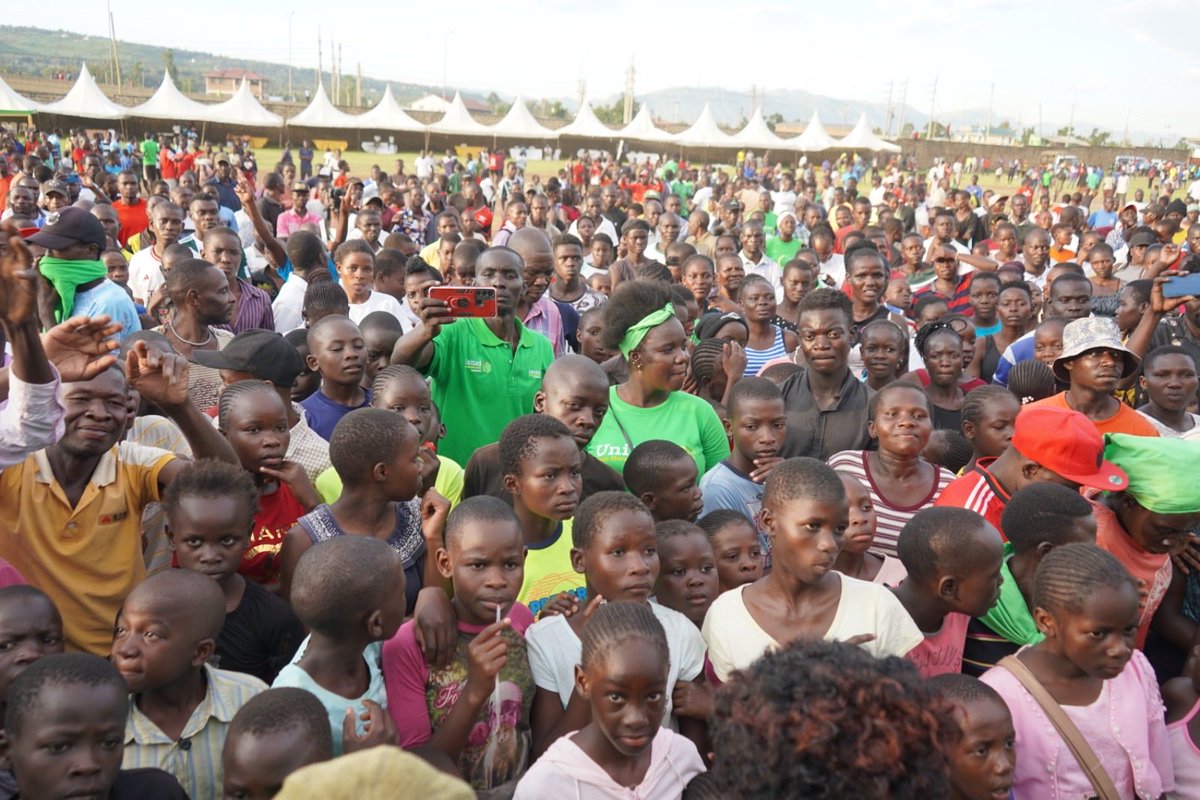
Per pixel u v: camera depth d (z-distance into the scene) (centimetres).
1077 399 596
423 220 1878
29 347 316
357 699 323
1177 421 622
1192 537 436
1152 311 665
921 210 2222
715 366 681
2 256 304
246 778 267
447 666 347
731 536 432
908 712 192
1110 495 450
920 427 494
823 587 371
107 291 668
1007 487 465
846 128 11094
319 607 313
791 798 186
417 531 443
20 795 269
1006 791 301
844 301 613
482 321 622
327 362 570
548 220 1720
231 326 816
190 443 412
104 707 261
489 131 6750
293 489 451
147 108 5753
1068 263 1125
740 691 206
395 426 417
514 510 429
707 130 6925
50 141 3919
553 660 351
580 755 301
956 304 1045
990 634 408
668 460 460
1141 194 4612
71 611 397
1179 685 377
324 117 6481
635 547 362
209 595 317
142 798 275
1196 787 363
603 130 6988
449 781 146
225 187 1761
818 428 614
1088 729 335
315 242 974
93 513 398
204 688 326
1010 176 6725
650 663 286
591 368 495
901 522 494
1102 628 323
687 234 1783
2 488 380
